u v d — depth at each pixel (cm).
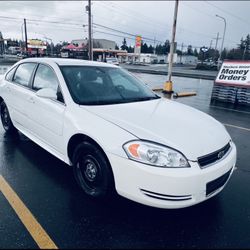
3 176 344
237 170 405
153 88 1427
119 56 7550
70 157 325
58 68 357
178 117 313
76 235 242
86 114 297
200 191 247
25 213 270
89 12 2734
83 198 302
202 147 259
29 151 429
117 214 275
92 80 365
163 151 242
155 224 263
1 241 230
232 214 287
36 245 228
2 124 520
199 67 5188
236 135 606
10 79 471
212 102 1097
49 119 343
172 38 1304
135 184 246
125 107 324
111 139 261
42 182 334
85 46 6350
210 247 237
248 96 1027
